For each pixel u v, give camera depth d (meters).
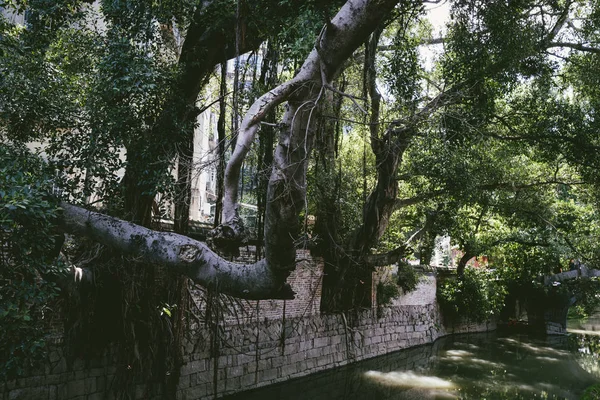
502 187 18.41
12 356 6.06
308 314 18.22
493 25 12.29
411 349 25.45
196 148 18.20
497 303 31.45
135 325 11.07
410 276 25.50
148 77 9.12
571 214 23.41
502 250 29.94
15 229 6.27
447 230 22.56
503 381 19.78
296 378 17.08
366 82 13.39
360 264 18.41
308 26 9.78
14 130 9.28
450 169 16.02
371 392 16.97
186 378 12.77
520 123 16.19
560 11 15.10
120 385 10.99
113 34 9.55
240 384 14.76
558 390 18.72
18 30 9.34
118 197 9.95
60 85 9.58
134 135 9.82
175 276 11.81
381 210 16.91
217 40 10.66
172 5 9.76
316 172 16.42
